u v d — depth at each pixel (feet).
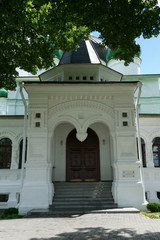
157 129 54.54
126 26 29.58
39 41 41.68
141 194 42.42
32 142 44.73
